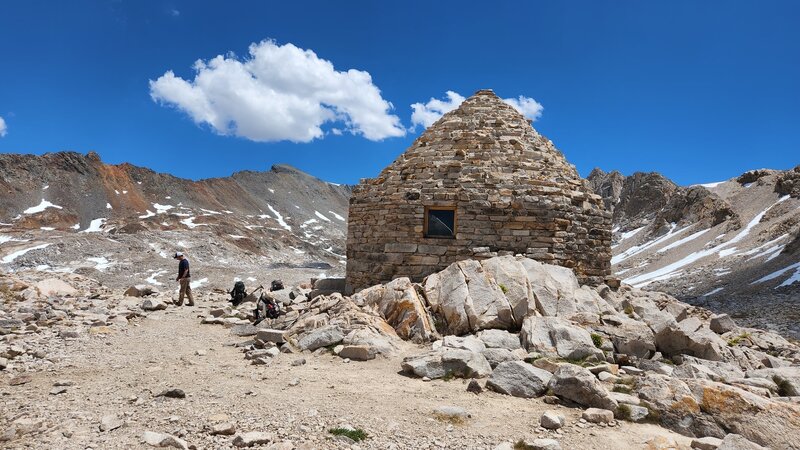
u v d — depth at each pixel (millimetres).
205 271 75812
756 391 10500
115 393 10234
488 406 9977
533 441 8062
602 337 14062
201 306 23312
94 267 76625
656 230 159000
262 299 18750
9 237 108062
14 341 14047
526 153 22953
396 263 21016
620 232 184500
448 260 20516
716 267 92875
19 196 196250
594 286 21375
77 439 7793
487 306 15820
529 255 20344
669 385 9844
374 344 13922
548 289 16641
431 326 15789
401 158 23766
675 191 165125
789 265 70562
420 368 11898
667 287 86188
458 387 11133
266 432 8250
